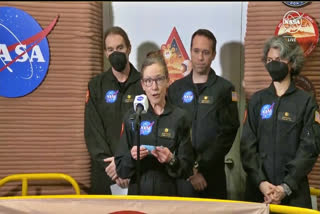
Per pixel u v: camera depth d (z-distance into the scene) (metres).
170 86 2.82
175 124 2.15
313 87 2.88
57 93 2.98
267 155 2.31
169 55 3.13
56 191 3.04
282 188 2.17
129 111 2.27
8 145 2.98
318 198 2.91
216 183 2.72
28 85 2.95
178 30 3.12
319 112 2.38
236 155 3.15
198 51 2.66
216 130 2.61
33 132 2.99
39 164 3.02
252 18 3.00
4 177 3.00
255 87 3.01
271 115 2.32
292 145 2.26
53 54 2.95
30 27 2.91
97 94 2.74
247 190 2.43
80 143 3.02
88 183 3.06
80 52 2.97
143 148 2.03
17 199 1.84
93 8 2.98
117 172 2.21
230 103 2.69
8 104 2.95
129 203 1.83
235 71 3.14
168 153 2.04
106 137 2.69
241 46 3.13
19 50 2.92
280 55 2.29
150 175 2.13
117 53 2.62
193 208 1.83
